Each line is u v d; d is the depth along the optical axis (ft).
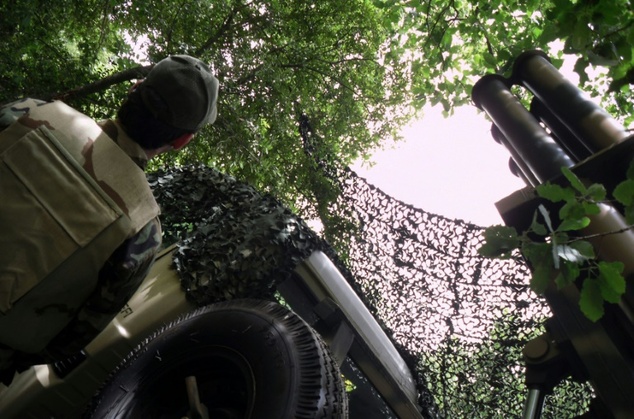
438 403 9.45
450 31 16.87
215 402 7.52
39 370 9.32
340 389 6.75
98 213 4.82
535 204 6.82
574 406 8.11
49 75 30.94
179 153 36.47
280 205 9.63
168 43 36.06
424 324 9.31
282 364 6.76
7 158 4.77
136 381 7.54
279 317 7.46
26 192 4.72
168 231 11.07
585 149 7.98
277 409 6.29
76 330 5.13
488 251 4.54
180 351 7.59
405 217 9.62
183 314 8.51
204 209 10.70
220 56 38.75
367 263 10.44
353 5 49.42
